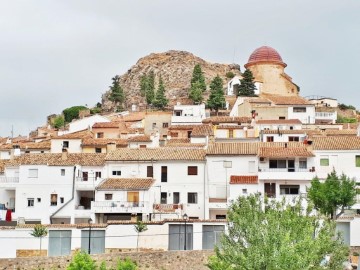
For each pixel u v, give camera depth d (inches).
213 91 6013.8
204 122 4840.1
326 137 3639.3
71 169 3474.4
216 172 3437.5
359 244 2733.8
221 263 1849.2
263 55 6663.4
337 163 3385.8
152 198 3373.5
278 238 1654.8
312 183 2871.6
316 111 5310.0
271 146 3565.5
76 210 3395.7
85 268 2134.6
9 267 2431.1
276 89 6560.0
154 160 3479.3
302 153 3363.7
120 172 3506.4
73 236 2723.9
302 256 1633.9
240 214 1811.0
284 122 4581.7
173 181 3449.8
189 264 2564.0
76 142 4284.0
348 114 6274.6
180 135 4685.0
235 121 4724.4
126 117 5925.2
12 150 4296.3
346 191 2760.8
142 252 2551.7
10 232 2711.6
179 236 2763.3
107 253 2532.0
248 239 1729.8
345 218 2765.7
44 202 3449.8
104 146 4192.9
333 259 1771.7
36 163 3499.0
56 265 2463.1
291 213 1753.2
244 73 6323.8
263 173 3280.0
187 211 3408.0
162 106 6737.2
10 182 3508.9
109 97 7564.0
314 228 1796.3
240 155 3432.6
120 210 3233.3
